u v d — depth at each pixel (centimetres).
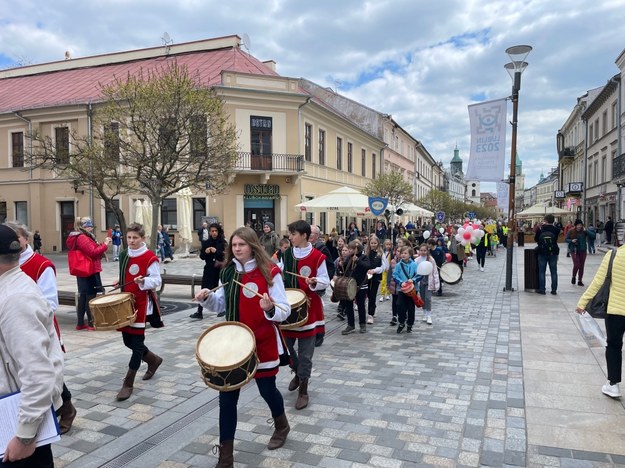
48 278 408
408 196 3344
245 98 2488
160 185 1098
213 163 1212
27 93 3219
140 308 525
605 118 3566
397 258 891
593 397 512
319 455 394
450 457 388
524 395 522
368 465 377
